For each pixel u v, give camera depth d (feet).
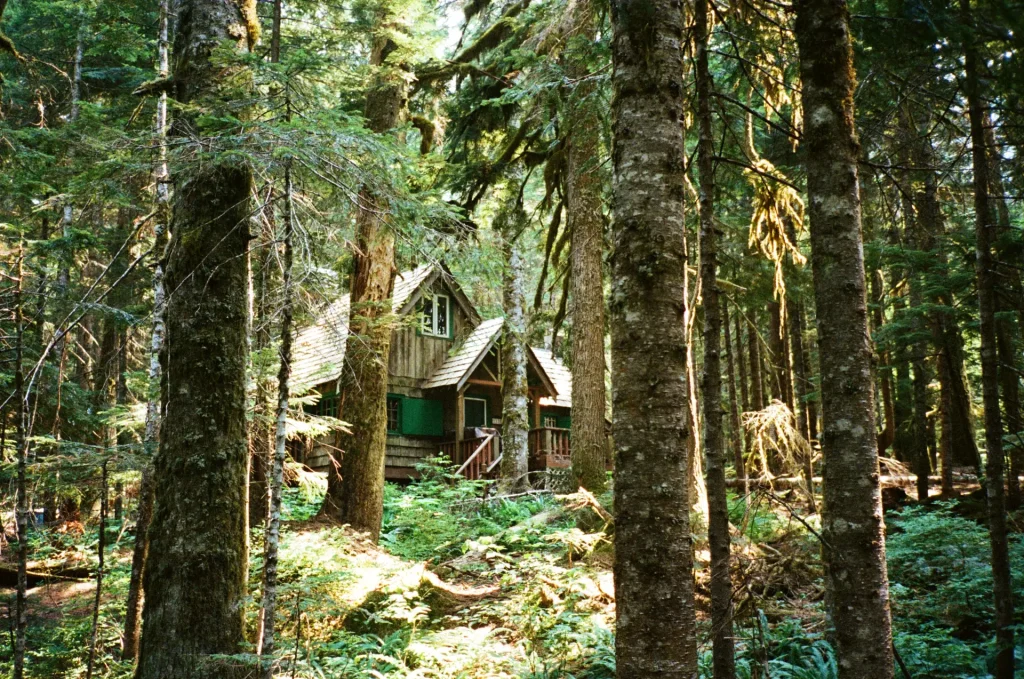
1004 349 35.81
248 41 24.13
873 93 22.07
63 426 41.37
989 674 19.61
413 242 24.21
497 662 23.30
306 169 20.34
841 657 13.29
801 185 25.66
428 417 67.21
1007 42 17.01
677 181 14.34
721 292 16.03
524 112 43.91
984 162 19.49
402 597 26.71
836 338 13.93
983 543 27.86
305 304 21.54
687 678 12.78
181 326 21.36
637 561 13.19
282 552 28.22
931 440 62.28
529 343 65.51
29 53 55.06
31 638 26.32
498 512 45.75
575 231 40.60
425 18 40.75
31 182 23.85
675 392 13.66
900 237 42.27
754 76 22.21
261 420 28.19
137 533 25.67
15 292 21.70
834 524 13.65
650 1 14.61
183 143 19.93
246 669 20.01
